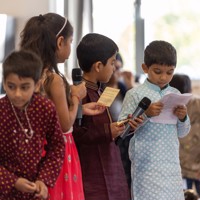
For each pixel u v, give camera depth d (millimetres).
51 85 3434
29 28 3627
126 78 8188
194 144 6301
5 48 7941
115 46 4137
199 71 9906
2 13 8344
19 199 3107
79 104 3760
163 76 4035
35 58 3025
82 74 4082
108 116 4062
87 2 8781
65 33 3738
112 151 4031
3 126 3076
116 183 4000
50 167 3152
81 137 3881
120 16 9617
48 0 8367
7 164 3121
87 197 3893
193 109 6211
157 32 9938
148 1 9852
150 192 3994
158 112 3859
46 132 3178
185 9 9898
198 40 9914
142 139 4023
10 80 2951
